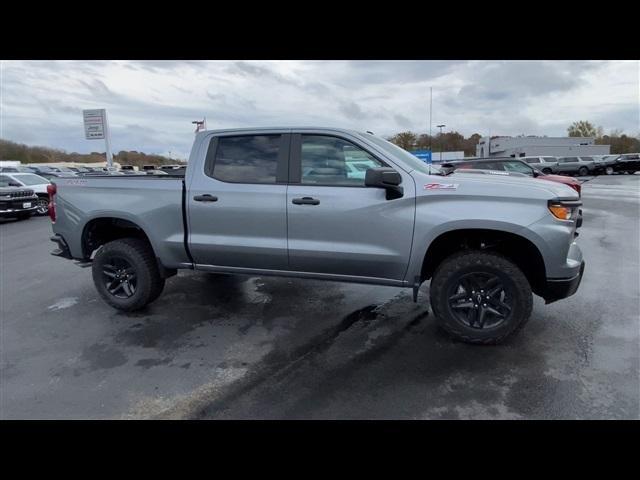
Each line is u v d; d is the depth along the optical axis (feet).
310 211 11.84
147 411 8.96
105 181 14.25
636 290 15.92
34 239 32.30
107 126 79.71
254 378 10.23
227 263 13.26
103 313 14.90
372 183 10.64
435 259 12.28
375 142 12.25
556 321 13.04
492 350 11.29
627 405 8.70
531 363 10.52
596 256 21.49
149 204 13.53
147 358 11.42
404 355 11.19
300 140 12.27
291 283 18.01
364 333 12.75
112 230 15.69
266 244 12.46
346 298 15.98
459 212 10.72
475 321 11.31
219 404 9.16
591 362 10.49
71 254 15.08
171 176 15.89
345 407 8.93
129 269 14.47
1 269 22.07
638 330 12.30
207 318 14.23
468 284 11.25
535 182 11.39
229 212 12.66
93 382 10.20
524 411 8.60
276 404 9.10
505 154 180.65
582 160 109.09
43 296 17.08
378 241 11.45
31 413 8.96
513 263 10.85
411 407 8.87
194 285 17.87
